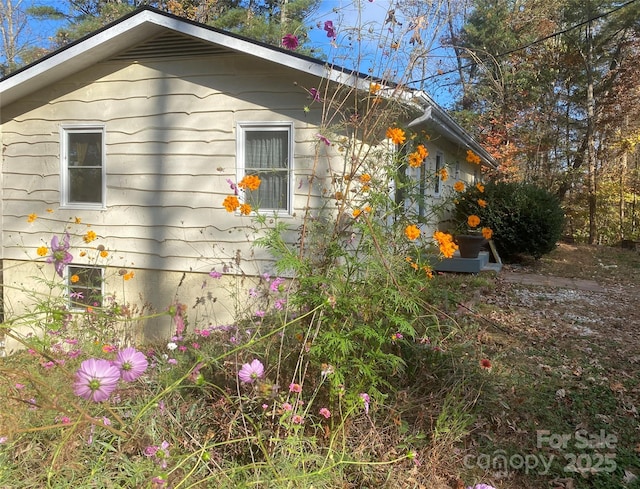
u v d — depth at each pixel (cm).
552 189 1864
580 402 358
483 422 312
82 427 206
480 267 767
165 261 648
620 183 1872
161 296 652
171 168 641
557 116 1858
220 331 364
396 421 267
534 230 991
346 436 253
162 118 642
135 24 591
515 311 600
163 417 236
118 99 660
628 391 384
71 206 689
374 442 256
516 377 381
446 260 757
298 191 590
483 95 1638
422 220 337
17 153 715
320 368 244
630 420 338
